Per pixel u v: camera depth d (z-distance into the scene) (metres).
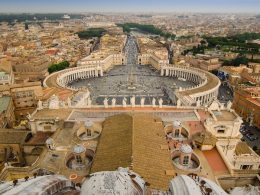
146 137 75.75
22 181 30.16
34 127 99.19
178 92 181.12
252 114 154.00
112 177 30.44
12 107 152.62
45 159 75.62
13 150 96.62
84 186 29.77
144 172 60.03
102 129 86.31
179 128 86.06
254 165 85.62
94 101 189.25
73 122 95.62
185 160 71.50
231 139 93.94
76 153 70.56
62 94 160.12
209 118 94.50
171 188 31.33
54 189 29.45
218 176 69.56
